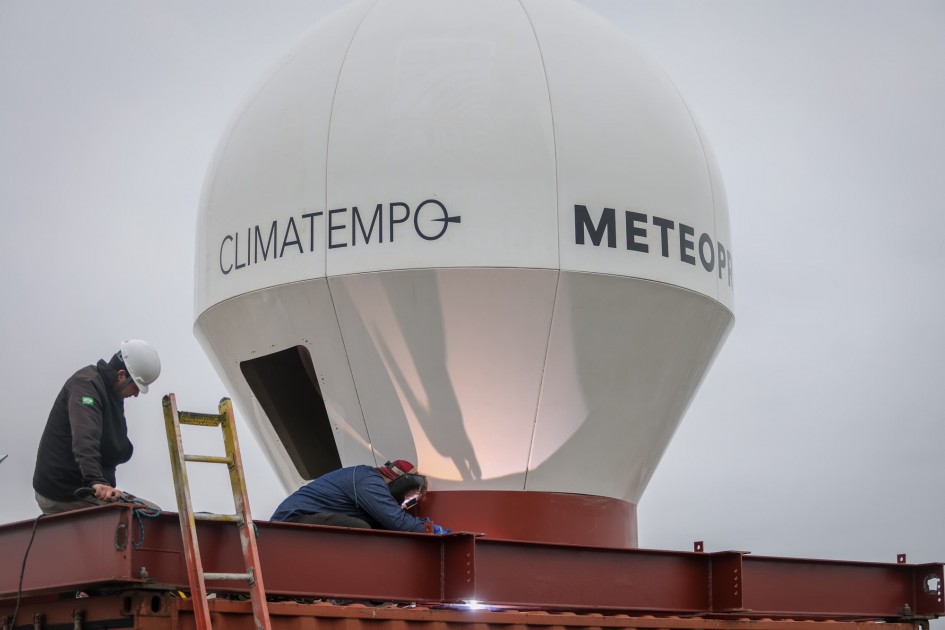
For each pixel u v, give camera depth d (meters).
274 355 12.18
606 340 11.45
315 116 11.58
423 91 11.38
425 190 11.12
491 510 11.38
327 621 8.64
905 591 12.13
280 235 11.50
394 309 11.11
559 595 9.93
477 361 11.20
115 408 9.59
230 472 8.47
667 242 11.69
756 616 11.00
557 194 11.26
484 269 11.00
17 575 8.65
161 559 8.23
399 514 9.95
